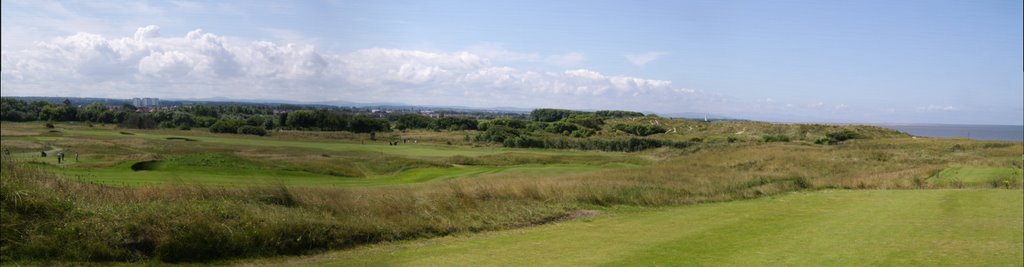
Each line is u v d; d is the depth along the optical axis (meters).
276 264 8.71
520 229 12.45
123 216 8.81
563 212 14.59
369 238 10.59
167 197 11.41
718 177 24.62
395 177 34.03
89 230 8.30
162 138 63.72
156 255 8.31
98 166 30.45
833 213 15.64
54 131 71.31
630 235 11.84
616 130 95.56
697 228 12.84
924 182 25.17
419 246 10.38
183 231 8.68
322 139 73.81
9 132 65.56
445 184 19.62
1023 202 18.03
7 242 7.73
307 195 12.78
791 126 89.56
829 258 9.73
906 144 57.00
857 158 41.53
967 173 28.45
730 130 92.25
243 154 43.06
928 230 12.78
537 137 74.62
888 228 13.00
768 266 9.06
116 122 94.88
